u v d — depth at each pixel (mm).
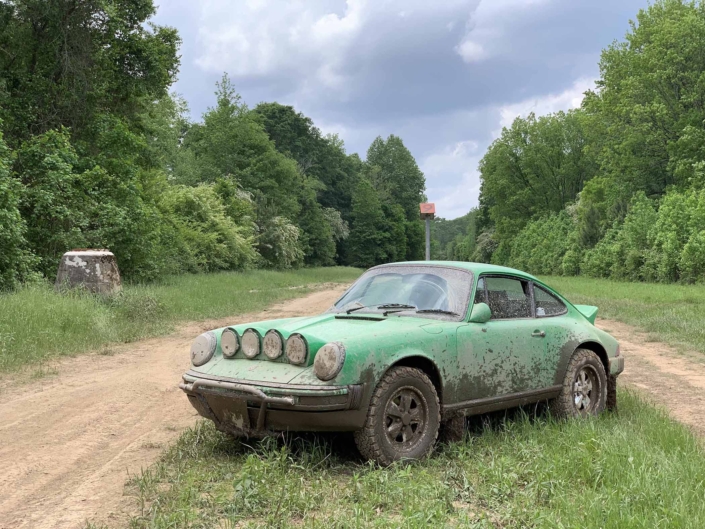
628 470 4156
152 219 23625
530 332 5723
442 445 5137
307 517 3600
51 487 4426
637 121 42312
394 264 6203
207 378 4883
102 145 23000
